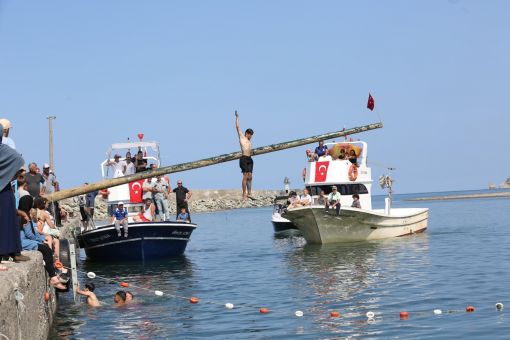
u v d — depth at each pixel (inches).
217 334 810.2
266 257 1729.8
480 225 2746.1
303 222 1836.9
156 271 1486.2
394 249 1706.4
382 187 1990.7
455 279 1163.9
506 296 972.6
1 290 458.6
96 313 964.6
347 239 1881.2
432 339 738.8
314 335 784.3
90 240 1647.4
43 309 733.9
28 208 737.6
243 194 753.0
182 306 1010.7
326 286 1151.0
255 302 1023.6
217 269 1496.1
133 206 1717.5
